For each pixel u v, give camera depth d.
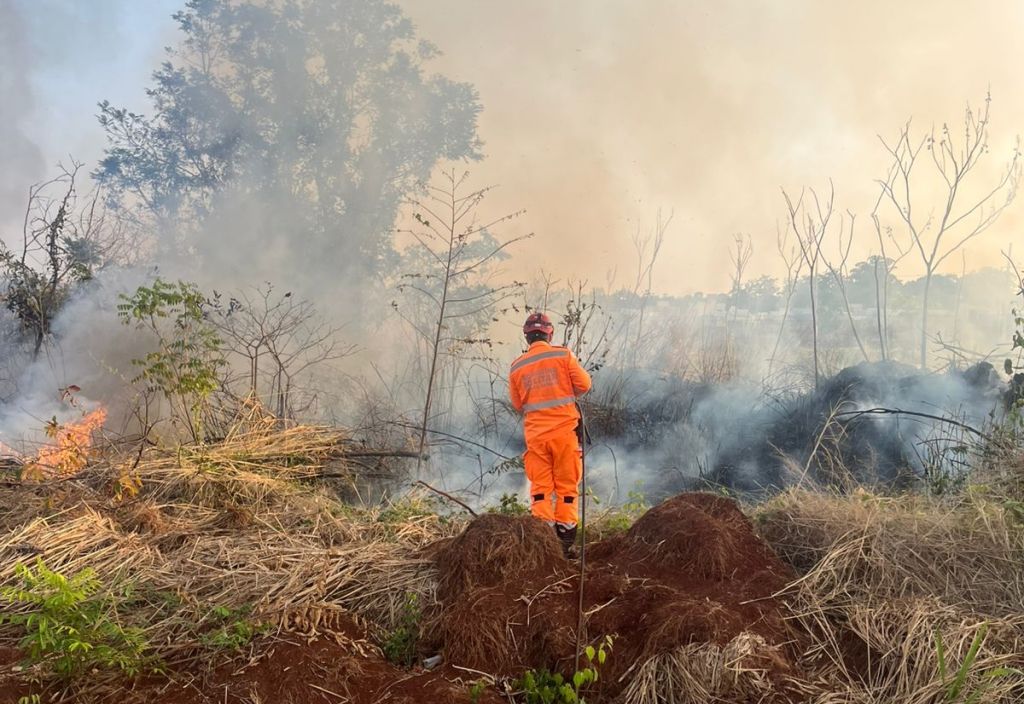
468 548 4.32
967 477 6.14
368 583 4.48
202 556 4.84
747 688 3.53
